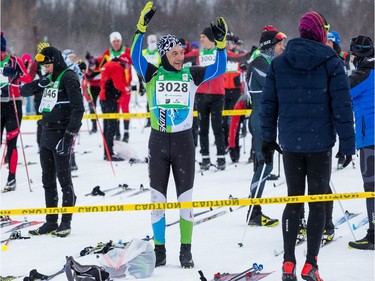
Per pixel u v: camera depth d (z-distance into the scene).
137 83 21.88
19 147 15.58
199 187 10.38
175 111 6.26
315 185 5.67
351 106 5.53
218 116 11.67
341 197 5.68
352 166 11.68
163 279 5.95
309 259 5.61
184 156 6.30
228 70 13.12
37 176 11.80
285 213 5.72
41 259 6.75
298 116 5.60
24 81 10.61
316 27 5.64
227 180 10.95
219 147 11.84
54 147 7.59
